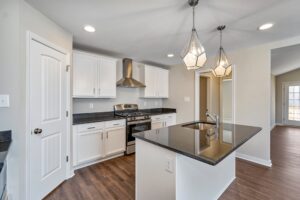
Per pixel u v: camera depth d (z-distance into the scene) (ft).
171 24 6.80
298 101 21.22
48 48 6.34
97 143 9.34
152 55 11.73
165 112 14.15
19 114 5.09
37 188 5.89
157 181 4.72
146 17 6.21
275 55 11.50
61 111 7.21
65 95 7.48
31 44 5.52
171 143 4.43
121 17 6.21
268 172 8.39
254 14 5.89
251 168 8.87
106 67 10.48
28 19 5.36
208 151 3.78
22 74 5.19
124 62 12.24
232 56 10.61
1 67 4.87
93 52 10.85
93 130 9.14
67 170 7.66
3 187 4.27
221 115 16.38
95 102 11.22
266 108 9.25
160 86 14.46
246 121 10.00
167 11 5.76
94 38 8.45
